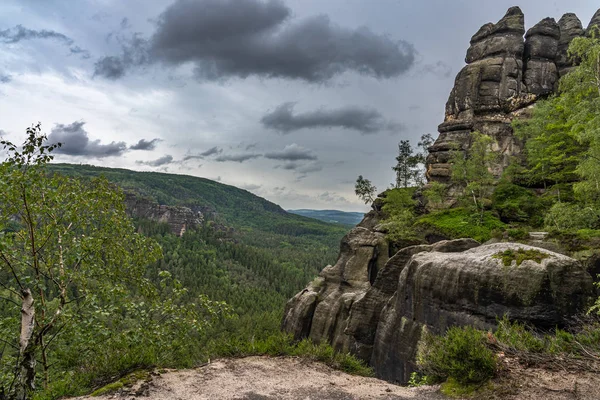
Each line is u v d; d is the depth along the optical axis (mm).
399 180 80688
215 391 8906
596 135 22906
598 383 7457
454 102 62875
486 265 18391
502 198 47344
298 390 9320
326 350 12836
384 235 42750
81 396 8484
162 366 10797
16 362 10133
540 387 7598
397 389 9484
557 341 9594
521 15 62094
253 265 190500
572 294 15789
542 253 17328
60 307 10898
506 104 59000
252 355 12703
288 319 41281
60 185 11938
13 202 10352
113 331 11359
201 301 13086
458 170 49062
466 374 8602
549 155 46594
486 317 17703
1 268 10508
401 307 24250
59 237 11273
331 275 41781
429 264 21875
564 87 26969
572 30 63438
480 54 63656
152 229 197125
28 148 10188
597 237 24281
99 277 12344
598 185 26797
